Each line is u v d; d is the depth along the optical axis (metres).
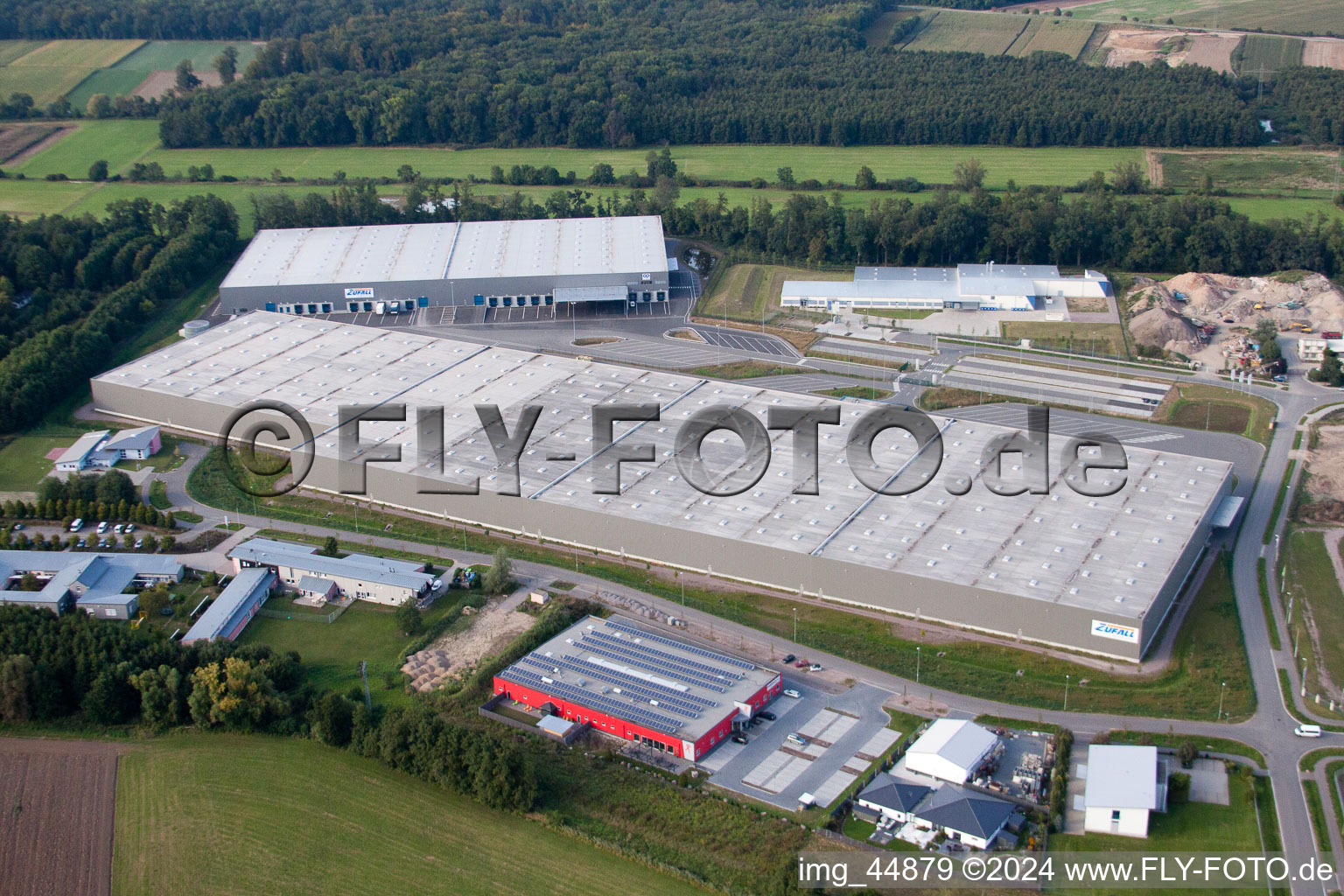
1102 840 122.75
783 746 138.25
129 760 140.25
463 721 143.75
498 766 128.88
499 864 123.19
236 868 123.94
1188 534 164.00
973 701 144.25
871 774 132.88
